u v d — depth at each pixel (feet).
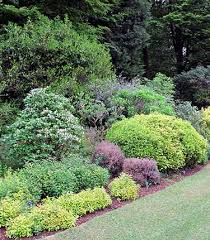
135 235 16.66
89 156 24.52
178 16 64.80
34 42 32.40
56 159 23.13
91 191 19.88
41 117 23.26
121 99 31.83
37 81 32.12
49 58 33.19
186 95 57.16
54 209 17.39
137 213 19.02
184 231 17.10
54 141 23.06
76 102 30.76
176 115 36.14
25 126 23.07
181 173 27.07
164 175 25.81
